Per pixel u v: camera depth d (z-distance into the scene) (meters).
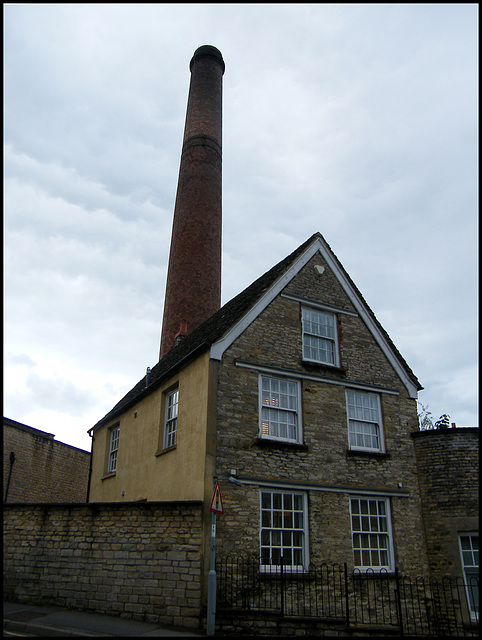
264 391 13.12
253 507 11.63
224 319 14.88
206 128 32.53
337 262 15.94
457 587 12.05
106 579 11.02
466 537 13.35
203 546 10.59
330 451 13.30
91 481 19.66
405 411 15.13
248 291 16.23
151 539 10.98
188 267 28.36
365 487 13.32
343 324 15.24
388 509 13.56
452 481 13.78
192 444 12.24
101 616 10.50
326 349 14.85
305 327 14.66
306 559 11.98
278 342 13.72
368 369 15.05
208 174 31.16
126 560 11.02
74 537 11.67
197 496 11.41
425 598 12.94
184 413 13.04
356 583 12.23
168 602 10.36
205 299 27.92
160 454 13.82
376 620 12.05
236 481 11.58
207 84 34.16
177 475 12.61
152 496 13.77
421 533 13.70
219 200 31.22
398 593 11.38
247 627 10.23
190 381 13.14
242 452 12.00
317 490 12.66
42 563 11.75
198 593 10.23
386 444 14.34
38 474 21.84
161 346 27.58
